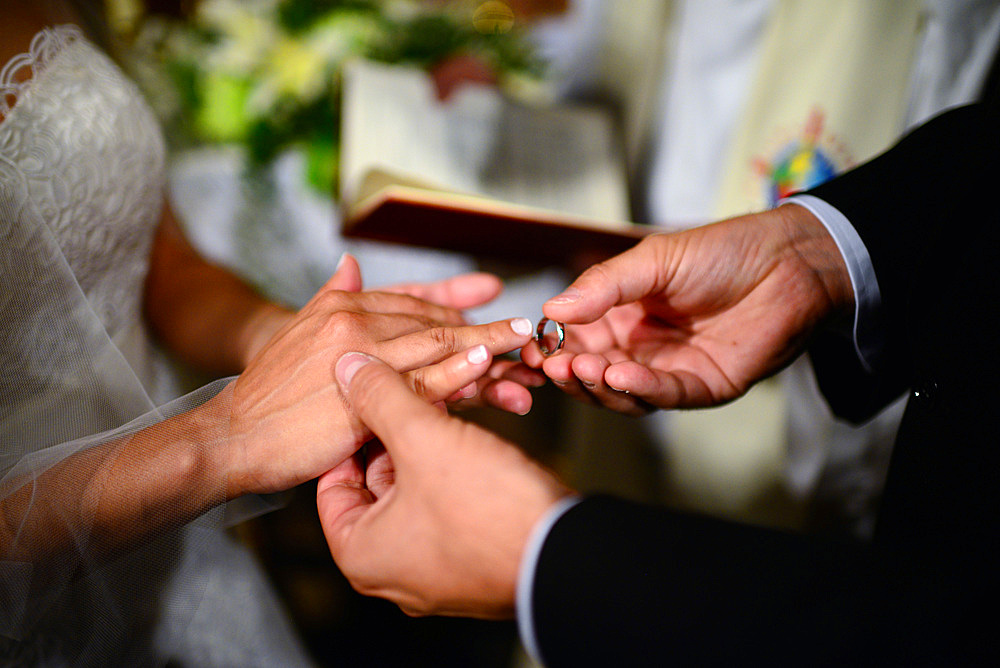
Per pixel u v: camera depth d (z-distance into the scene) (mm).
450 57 952
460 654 1033
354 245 951
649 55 958
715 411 919
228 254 913
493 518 548
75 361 616
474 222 767
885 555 526
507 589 553
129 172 676
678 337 702
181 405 622
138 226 699
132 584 602
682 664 513
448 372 610
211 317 758
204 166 906
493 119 939
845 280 673
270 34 921
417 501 559
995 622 496
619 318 713
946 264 610
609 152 957
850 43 829
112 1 878
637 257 655
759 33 885
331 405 617
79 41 672
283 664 763
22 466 584
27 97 625
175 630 622
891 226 671
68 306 617
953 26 810
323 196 924
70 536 584
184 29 908
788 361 697
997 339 558
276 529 1059
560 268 906
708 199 952
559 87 1024
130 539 595
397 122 904
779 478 923
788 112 862
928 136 689
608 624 525
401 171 884
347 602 1078
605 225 770
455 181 894
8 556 580
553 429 1238
